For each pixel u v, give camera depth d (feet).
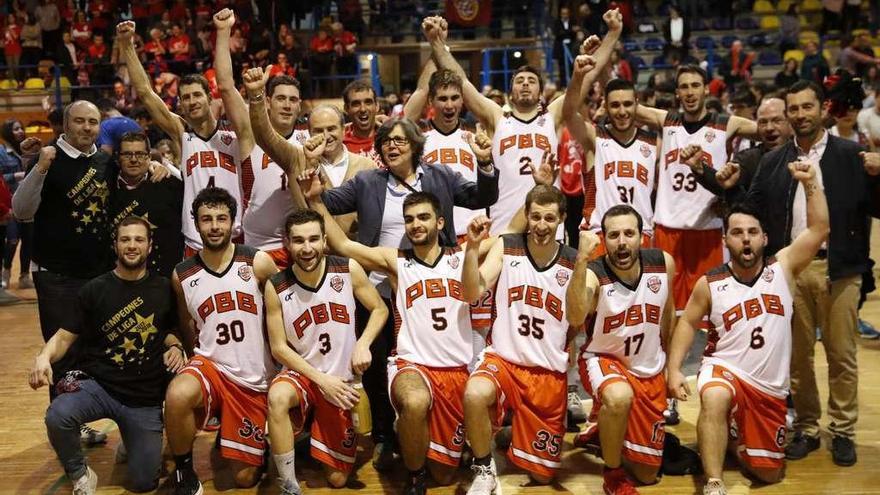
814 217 13.55
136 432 13.91
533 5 54.70
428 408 13.30
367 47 54.13
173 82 43.21
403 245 14.93
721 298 13.88
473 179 17.58
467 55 55.42
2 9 53.47
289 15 52.29
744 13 57.41
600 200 18.13
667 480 14.03
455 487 13.91
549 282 13.85
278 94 16.24
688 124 18.21
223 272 13.98
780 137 16.49
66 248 15.60
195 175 16.38
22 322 25.29
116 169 16.03
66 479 14.55
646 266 14.02
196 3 50.93
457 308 13.93
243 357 13.96
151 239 14.82
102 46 49.88
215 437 16.31
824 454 14.85
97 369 13.88
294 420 13.76
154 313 14.08
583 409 16.71
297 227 13.33
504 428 15.43
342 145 16.42
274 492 13.96
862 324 21.65
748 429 13.76
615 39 18.12
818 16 56.85
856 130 25.85
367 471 14.65
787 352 13.79
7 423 17.10
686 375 18.62
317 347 13.94
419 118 18.88
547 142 17.84
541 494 13.57
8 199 26.30
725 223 14.34
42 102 49.47
